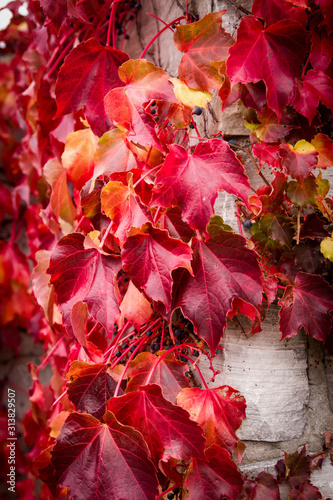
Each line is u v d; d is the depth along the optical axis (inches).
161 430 37.2
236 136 42.6
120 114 38.4
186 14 42.9
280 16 37.7
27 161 53.9
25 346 67.4
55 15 41.1
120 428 36.8
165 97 37.8
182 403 38.9
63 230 48.0
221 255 37.9
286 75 38.2
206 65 39.0
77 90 39.4
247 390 42.3
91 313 37.5
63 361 50.9
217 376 42.6
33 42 51.2
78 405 38.7
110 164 39.1
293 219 41.5
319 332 40.5
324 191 41.6
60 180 47.9
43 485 53.3
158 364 39.7
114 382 39.6
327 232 41.2
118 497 36.4
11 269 65.0
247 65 37.7
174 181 36.8
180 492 41.7
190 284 37.8
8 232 67.2
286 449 43.1
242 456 41.6
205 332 37.5
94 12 48.3
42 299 44.7
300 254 41.6
